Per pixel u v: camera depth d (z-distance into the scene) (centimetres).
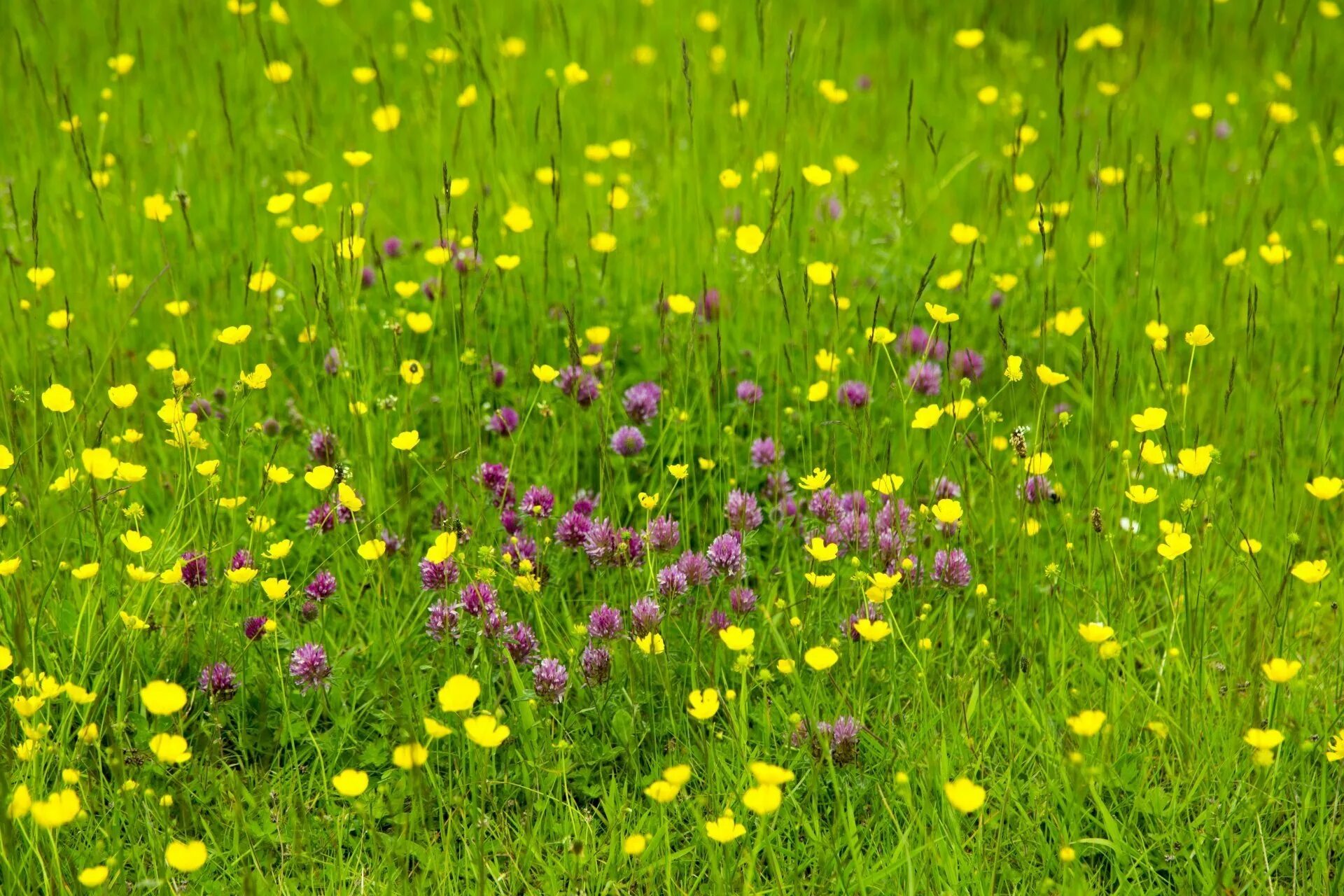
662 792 202
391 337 402
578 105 608
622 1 756
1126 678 274
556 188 386
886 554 296
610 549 300
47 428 307
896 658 285
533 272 445
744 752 252
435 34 726
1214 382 395
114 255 443
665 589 285
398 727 264
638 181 532
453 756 268
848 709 274
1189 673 276
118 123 527
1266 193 543
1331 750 243
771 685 285
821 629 291
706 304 421
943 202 555
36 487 290
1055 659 292
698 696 224
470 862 237
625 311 436
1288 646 292
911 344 412
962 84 702
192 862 198
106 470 260
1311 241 491
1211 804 247
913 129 632
